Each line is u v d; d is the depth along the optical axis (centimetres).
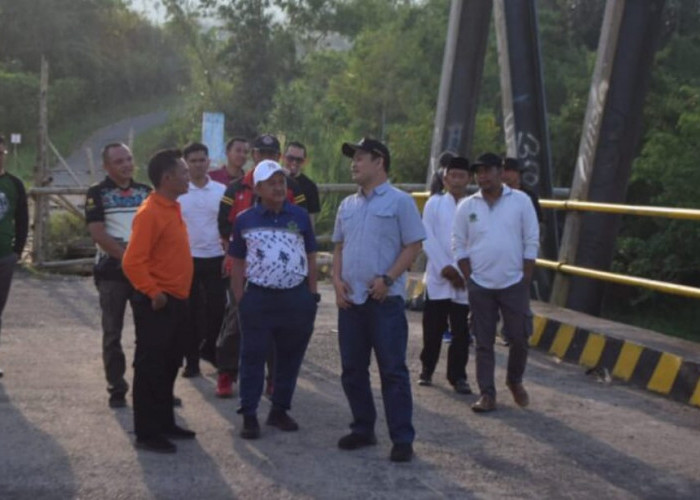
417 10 4009
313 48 5572
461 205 800
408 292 1355
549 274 1291
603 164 1155
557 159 2764
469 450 691
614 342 943
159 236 667
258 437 707
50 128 6744
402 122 3691
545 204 1142
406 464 655
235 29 5422
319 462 655
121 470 630
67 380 880
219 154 2467
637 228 2339
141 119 7562
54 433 709
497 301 794
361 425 688
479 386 799
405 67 3759
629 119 1152
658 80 2656
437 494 600
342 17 5497
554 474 644
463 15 1441
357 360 678
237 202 830
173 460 652
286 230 705
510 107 1295
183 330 682
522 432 740
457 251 802
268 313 702
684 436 741
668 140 2211
